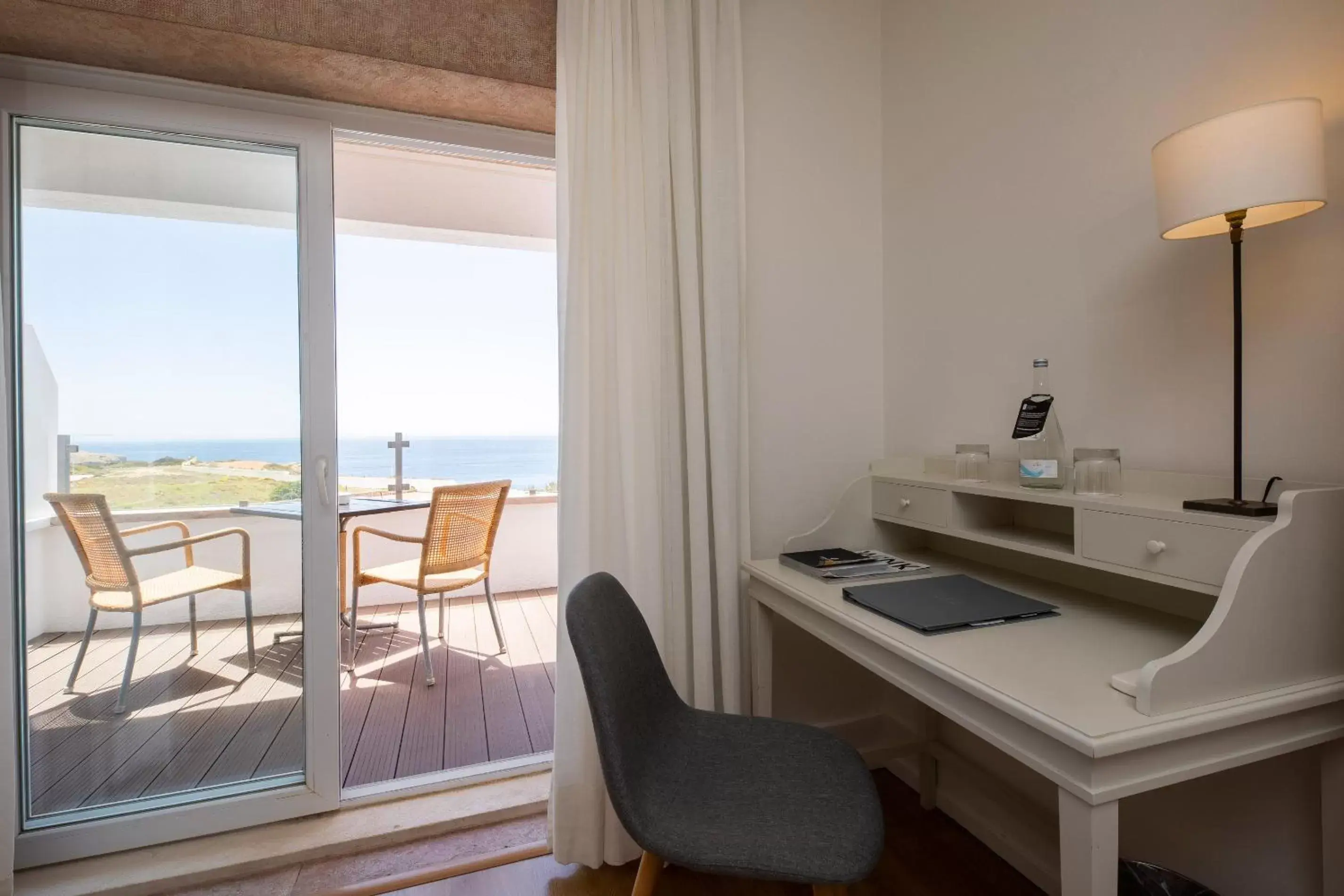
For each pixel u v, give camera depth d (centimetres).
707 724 128
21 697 150
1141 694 78
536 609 398
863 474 199
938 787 176
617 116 157
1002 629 111
